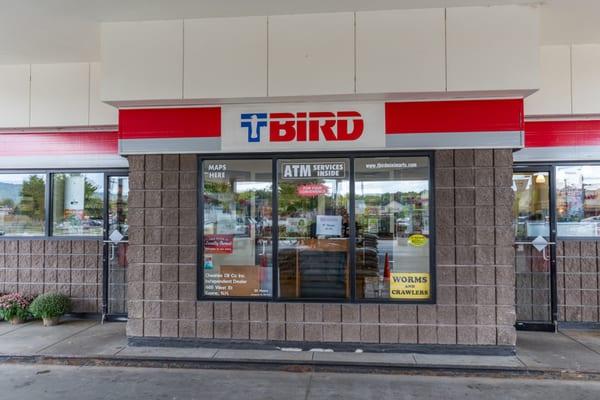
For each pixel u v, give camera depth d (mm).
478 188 5848
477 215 5836
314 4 5578
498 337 5777
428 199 5977
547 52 6777
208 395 4820
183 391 4926
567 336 6719
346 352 5941
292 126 6078
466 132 5848
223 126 6168
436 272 5883
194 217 6215
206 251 6238
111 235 7824
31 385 5105
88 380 5250
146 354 5926
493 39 5641
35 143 7938
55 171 7961
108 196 7895
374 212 6066
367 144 5969
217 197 6262
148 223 6270
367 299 6000
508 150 5832
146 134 6246
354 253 6066
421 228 5992
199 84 5965
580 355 5836
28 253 8047
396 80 5723
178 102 6102
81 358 5863
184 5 5598
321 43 5836
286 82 5859
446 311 5852
